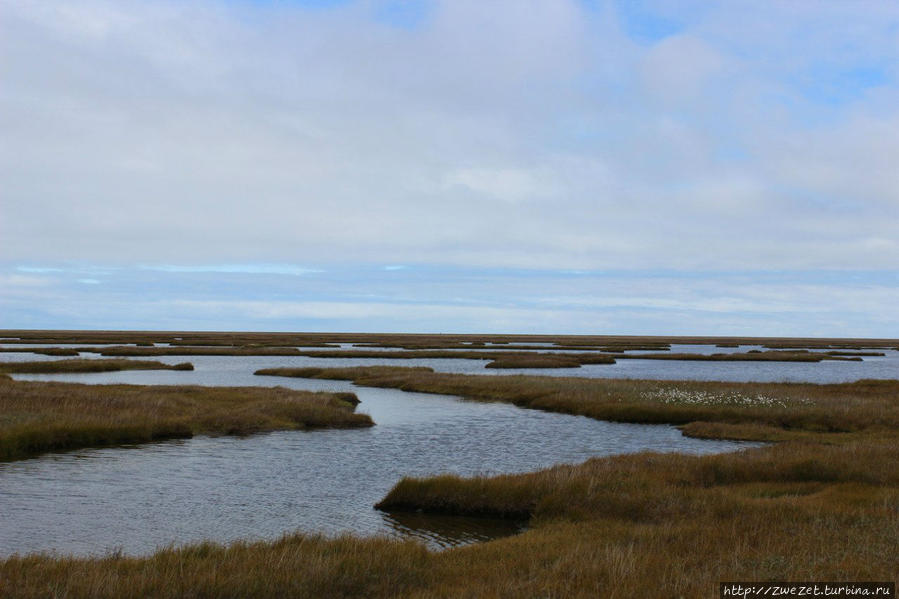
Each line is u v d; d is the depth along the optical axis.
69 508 17.39
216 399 38.41
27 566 10.84
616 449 27.38
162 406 33.25
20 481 20.33
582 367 82.75
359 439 29.31
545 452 26.62
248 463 23.69
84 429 26.77
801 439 28.91
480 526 16.16
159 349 105.44
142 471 22.03
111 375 61.88
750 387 48.00
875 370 81.56
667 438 30.30
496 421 35.56
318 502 18.44
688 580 9.43
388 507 17.81
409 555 11.70
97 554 13.56
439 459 24.94
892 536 11.83
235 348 116.62
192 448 26.39
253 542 14.20
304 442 28.25
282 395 39.81
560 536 13.51
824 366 90.12
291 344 142.88
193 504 18.00
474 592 9.37
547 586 9.40
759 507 15.14
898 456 21.84
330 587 9.99
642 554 11.39
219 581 9.88
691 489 17.42
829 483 19.02
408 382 54.22
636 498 16.33
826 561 10.56
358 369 64.75
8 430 25.06
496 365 80.31
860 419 32.97
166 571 10.46
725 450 27.08
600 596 8.96
